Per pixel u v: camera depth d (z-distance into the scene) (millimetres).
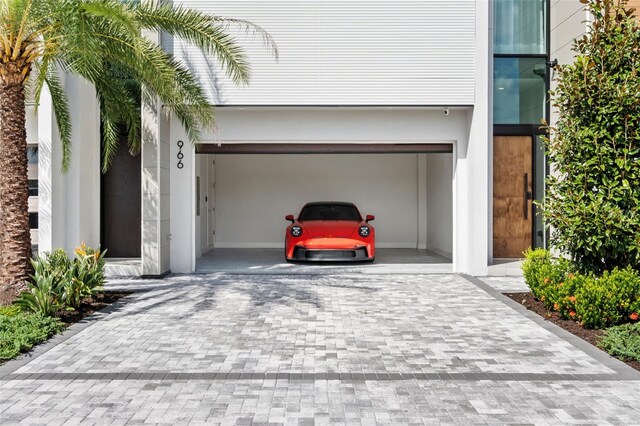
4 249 7309
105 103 9469
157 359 5254
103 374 4812
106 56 8492
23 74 7484
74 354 5414
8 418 3871
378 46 10000
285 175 16203
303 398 4270
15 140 7379
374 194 16234
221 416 3908
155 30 8664
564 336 6078
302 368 5004
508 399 4258
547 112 11977
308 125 10578
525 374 4848
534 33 12008
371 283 9508
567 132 7332
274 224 16188
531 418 3889
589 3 7422
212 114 9352
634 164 6754
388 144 10930
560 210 7137
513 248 12031
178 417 3891
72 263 7730
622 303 6273
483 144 10203
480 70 10070
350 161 16219
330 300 8047
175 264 10680
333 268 11336
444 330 6379
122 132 12117
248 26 9922
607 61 7176
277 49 9961
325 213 13109
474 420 3852
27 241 7461
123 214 12266
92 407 4078
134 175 12258
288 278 10031
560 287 6824
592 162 6867
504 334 6207
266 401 4203
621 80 7027
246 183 16156
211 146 10906
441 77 10039
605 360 5227
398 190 16219
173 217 10672
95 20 7289
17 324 6043
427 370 4961
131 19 7203
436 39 10016
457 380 4695
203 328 6430
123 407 4078
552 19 11867
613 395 4344
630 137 6863
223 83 9945
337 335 6148
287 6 9945
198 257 13242
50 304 6742
